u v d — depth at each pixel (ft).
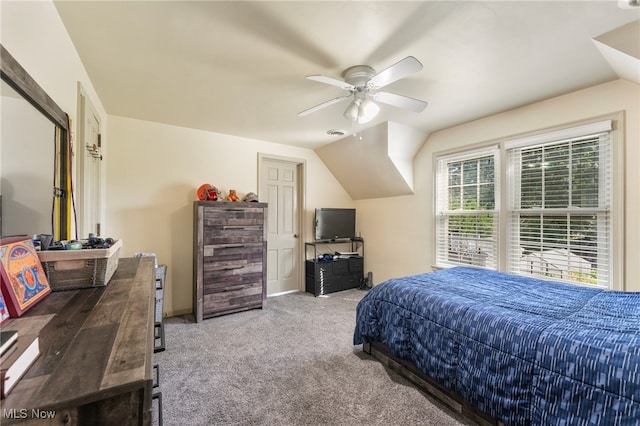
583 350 4.06
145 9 4.90
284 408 5.82
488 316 5.31
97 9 4.88
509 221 9.93
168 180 11.35
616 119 7.54
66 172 5.05
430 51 6.20
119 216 10.39
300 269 15.25
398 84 7.82
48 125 4.40
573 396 4.00
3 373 1.61
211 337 9.25
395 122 11.19
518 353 4.67
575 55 6.36
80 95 6.34
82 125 6.38
